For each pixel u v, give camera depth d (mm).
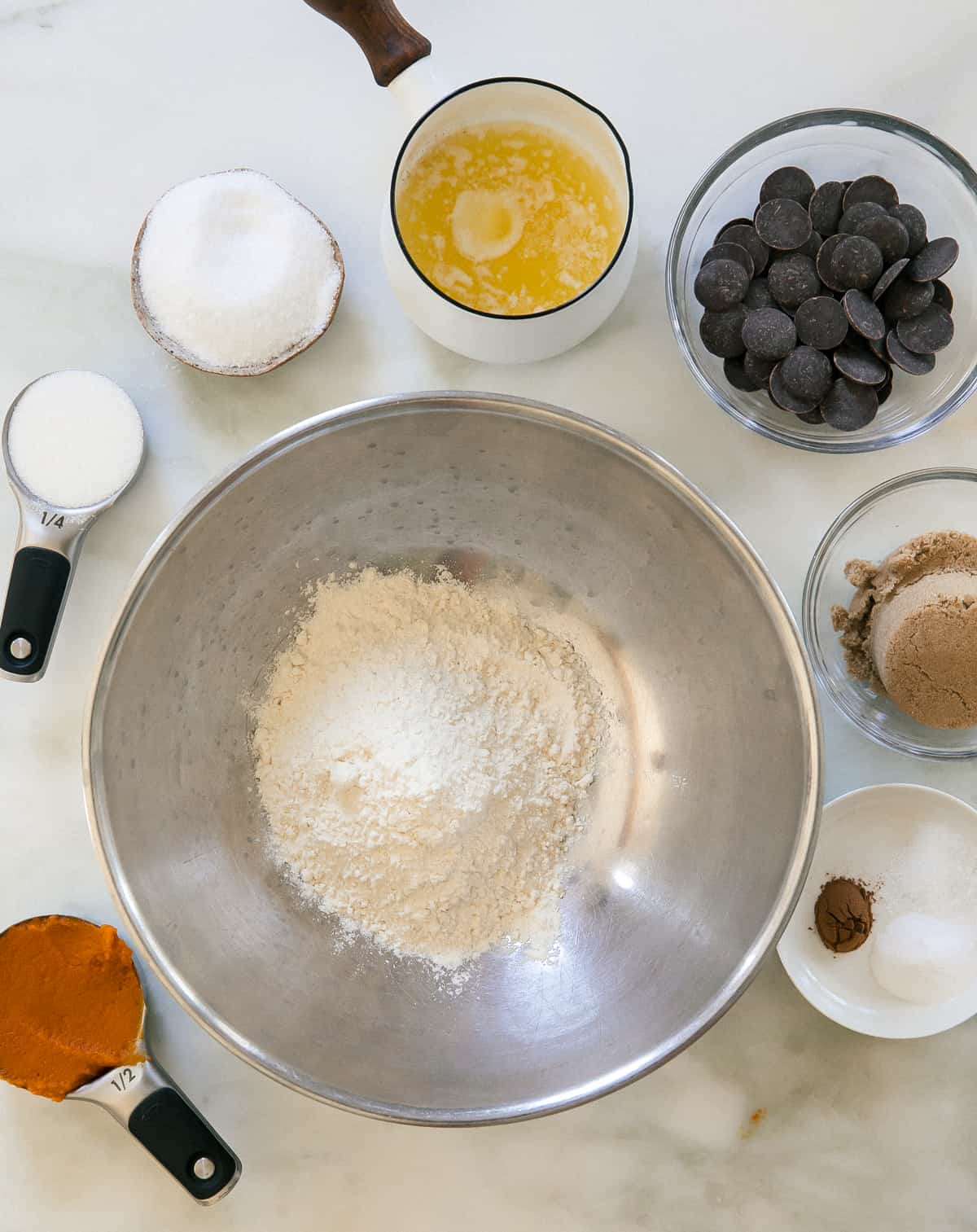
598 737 626
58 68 602
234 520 555
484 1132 604
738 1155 604
